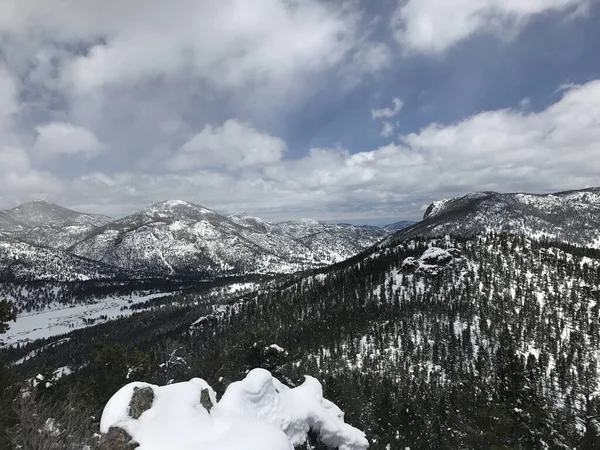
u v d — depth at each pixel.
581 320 170.12
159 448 14.12
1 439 17.72
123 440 14.47
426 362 149.25
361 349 166.00
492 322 171.00
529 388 42.91
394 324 180.88
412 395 95.88
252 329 39.97
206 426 15.83
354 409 53.28
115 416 15.08
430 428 62.28
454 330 171.12
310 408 22.77
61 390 29.34
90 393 33.50
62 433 18.06
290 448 15.46
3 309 23.45
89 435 18.58
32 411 19.14
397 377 136.50
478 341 158.62
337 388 50.28
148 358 43.47
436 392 112.19
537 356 146.25
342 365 148.00
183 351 60.22
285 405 21.42
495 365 132.12
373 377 124.56
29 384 26.91
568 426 80.06
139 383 16.41
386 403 62.16
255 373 20.78
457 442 51.16
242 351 39.19
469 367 141.38
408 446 55.59
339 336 179.38
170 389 17.17
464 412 48.25
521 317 173.62
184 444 14.41
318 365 148.75
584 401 115.38
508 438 38.91
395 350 160.12
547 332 160.12
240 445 13.80
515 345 153.62
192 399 16.78
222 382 35.94
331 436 22.69
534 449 39.91
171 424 15.32
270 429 15.62
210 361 40.38
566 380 128.12
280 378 35.78
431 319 179.25
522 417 40.19
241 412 18.14
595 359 143.38
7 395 23.20
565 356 146.12
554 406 107.12
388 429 57.78
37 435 17.73
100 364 39.47
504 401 42.25
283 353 38.34
